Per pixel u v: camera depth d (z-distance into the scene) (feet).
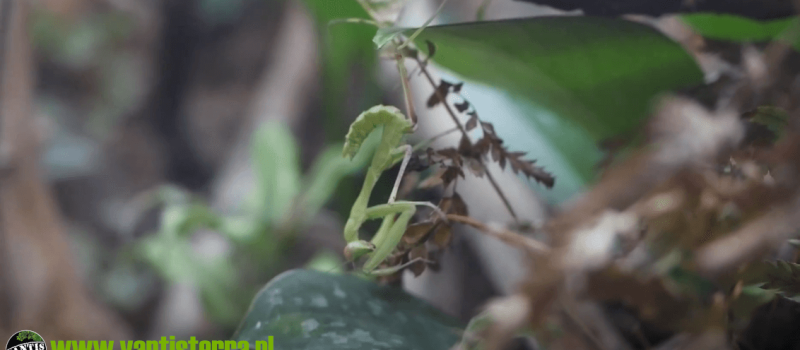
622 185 1.01
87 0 4.88
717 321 1.03
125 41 5.02
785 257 1.08
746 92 1.10
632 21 1.14
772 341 1.12
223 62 4.95
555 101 1.25
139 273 3.86
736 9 1.11
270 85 3.23
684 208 1.01
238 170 2.99
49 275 2.31
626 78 1.20
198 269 2.17
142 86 5.07
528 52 1.18
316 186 2.10
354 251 1.11
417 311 1.18
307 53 3.07
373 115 1.10
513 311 0.98
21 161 2.24
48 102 4.81
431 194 1.29
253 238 2.17
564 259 0.98
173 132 5.02
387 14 1.21
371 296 1.19
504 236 1.10
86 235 4.17
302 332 1.12
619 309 1.17
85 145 4.68
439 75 1.43
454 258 1.82
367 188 1.11
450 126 1.42
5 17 2.16
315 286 1.18
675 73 1.18
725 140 1.02
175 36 5.02
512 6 1.80
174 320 2.66
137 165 4.79
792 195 0.99
